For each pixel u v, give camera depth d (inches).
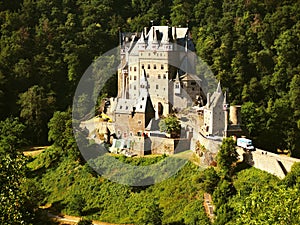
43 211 5570.9
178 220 4849.9
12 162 3065.9
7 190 2974.9
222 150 4921.3
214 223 4370.1
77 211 5565.9
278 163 4653.1
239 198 4493.1
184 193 5132.9
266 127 5782.5
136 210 5275.6
